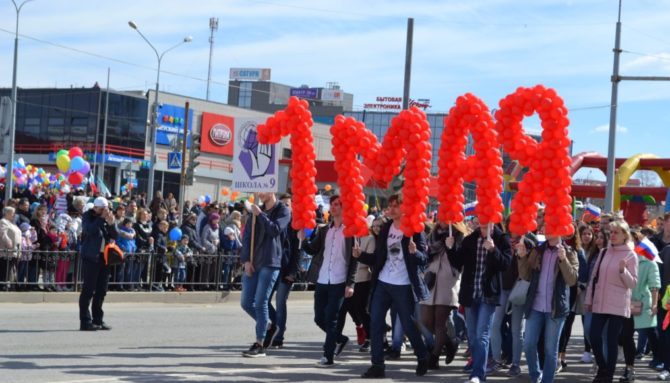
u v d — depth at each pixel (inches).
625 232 426.9
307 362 459.2
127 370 397.1
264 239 458.9
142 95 2561.5
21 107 2635.3
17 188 1062.4
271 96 4087.1
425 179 414.9
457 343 482.6
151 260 812.6
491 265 402.9
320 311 454.9
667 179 1393.9
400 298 411.2
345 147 432.1
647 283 460.8
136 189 2492.6
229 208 1010.1
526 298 414.9
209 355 464.4
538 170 404.2
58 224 770.2
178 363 428.8
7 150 1413.6
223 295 868.0
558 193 400.8
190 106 2608.3
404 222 406.6
